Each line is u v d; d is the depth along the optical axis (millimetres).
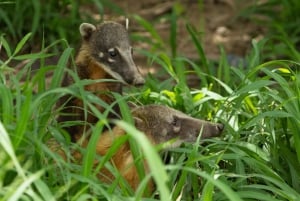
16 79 10906
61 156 10875
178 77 14680
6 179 9898
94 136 9727
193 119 12375
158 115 12281
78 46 14820
